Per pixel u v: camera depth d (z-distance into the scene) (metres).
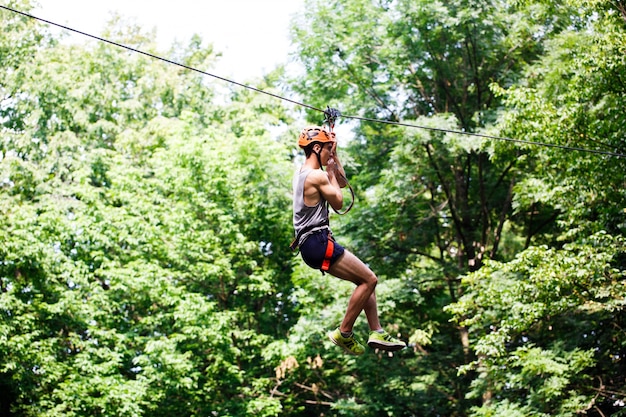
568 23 18.08
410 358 20.09
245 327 20.34
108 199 21.00
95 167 21.48
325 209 6.00
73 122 22.23
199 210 19.86
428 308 20.78
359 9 19.42
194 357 18.69
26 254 17.31
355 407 18.31
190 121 21.14
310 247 5.91
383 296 17.83
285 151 20.94
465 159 20.03
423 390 19.56
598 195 13.41
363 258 19.44
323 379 20.77
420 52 18.36
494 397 17.27
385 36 19.14
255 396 19.39
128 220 18.56
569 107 13.27
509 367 14.88
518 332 14.41
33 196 21.48
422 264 22.69
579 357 13.71
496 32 17.84
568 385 14.62
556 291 12.70
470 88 18.67
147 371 17.20
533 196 14.78
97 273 18.12
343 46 18.92
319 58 19.36
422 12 17.72
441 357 19.45
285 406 19.80
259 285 19.41
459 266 20.16
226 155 20.20
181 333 18.95
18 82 21.91
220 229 20.03
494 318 15.64
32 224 18.12
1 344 16.48
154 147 22.81
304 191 5.94
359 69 19.45
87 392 16.70
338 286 17.95
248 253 20.73
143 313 20.33
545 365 13.40
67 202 20.59
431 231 19.92
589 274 12.41
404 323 19.84
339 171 6.23
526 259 13.16
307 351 18.59
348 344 6.16
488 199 20.06
